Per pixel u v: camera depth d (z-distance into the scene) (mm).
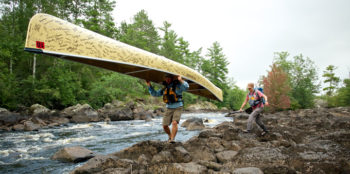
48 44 2703
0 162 5289
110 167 3867
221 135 6262
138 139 8781
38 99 23266
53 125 14609
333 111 21844
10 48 23438
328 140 4953
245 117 13961
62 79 24406
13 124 14055
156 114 28641
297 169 3406
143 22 58656
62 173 4480
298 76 34656
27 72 26922
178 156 4117
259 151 4102
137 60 3709
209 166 3648
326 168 3291
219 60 62500
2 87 20109
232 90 61000
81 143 7910
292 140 5781
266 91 23625
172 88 4242
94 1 44062
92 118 18672
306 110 23047
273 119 11750
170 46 53938
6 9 26875
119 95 33406
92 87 31266
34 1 25891
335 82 66312
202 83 5414
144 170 3418
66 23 3012
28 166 4965
